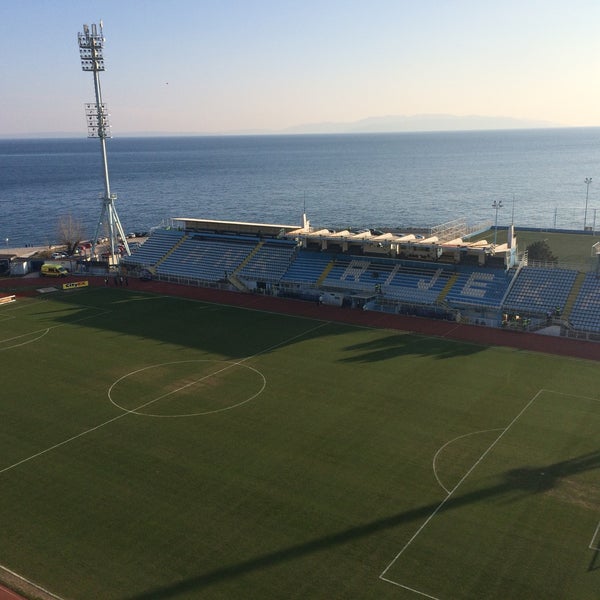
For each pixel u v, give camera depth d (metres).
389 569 31.34
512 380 55.91
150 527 35.34
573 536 33.56
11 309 84.56
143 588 30.36
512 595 29.28
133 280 101.69
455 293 78.06
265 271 93.88
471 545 33.06
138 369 60.50
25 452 44.53
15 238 175.88
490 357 62.12
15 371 60.62
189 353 64.94
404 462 41.78
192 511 36.84
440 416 48.69
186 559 32.50
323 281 87.75
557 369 58.44
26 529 35.44
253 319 77.56
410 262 85.62
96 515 36.66
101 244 134.38
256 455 43.28
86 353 65.56
